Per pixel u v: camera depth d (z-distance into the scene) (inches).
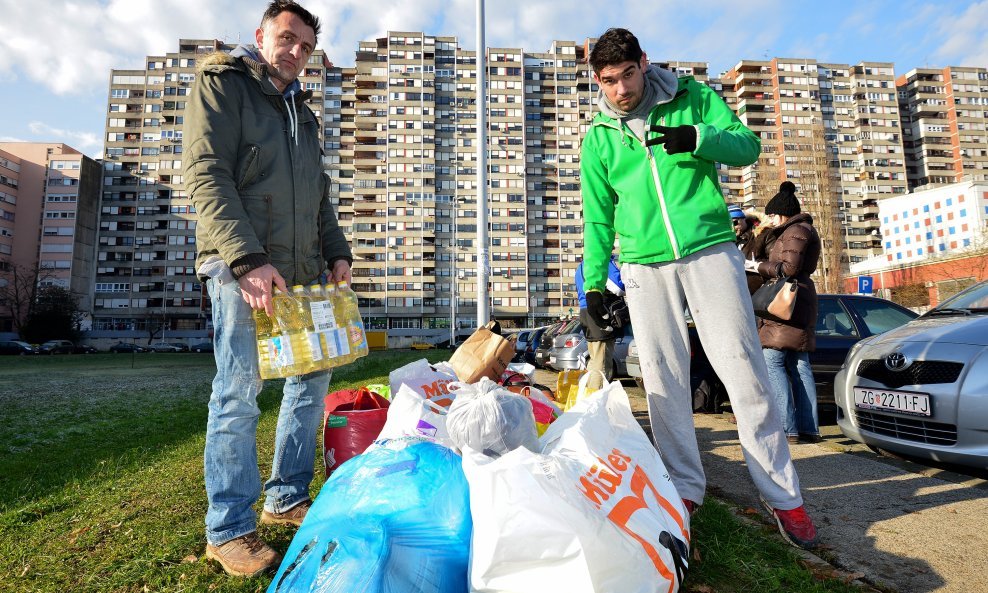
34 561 80.6
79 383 484.4
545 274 3129.9
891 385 126.6
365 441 92.0
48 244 2955.2
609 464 59.7
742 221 182.5
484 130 329.4
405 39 3181.6
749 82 3427.7
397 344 2888.8
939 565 75.8
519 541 46.7
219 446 74.7
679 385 89.9
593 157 98.7
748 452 85.1
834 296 220.7
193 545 83.0
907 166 3629.4
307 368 78.2
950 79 3587.6
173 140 3186.5
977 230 1710.1
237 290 75.0
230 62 78.7
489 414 66.5
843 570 74.9
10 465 155.8
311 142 90.2
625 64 84.8
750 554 77.5
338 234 97.2
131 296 3075.8
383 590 43.5
